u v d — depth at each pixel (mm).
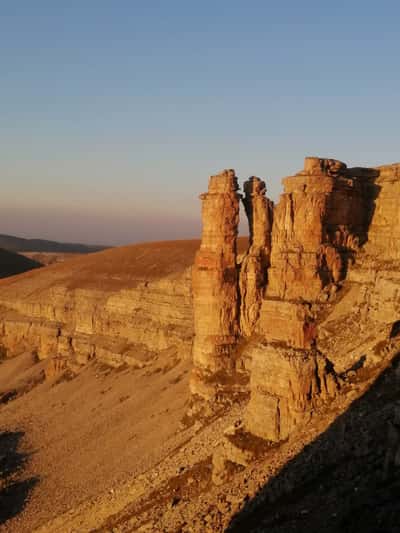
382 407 36500
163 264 157625
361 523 26938
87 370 118188
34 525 61125
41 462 79875
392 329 49406
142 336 114188
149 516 44844
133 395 92750
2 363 144500
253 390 45344
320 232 67125
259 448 42812
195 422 67000
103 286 143125
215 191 72688
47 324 140625
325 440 36750
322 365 42719
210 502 39188
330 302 64062
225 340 71625
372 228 71688
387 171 72688
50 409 104125
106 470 69125
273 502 34281
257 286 71812
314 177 67500
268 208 73750
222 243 72125
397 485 28156
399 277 57500
